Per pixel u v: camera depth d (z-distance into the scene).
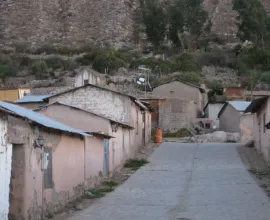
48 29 124.94
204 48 102.00
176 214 13.18
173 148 34.97
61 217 12.82
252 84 69.75
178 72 77.44
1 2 135.50
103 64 79.38
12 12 130.88
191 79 70.81
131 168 25.84
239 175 22.02
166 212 13.55
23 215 10.95
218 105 58.28
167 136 46.81
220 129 51.94
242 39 101.12
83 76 64.19
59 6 135.12
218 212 13.40
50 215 12.78
